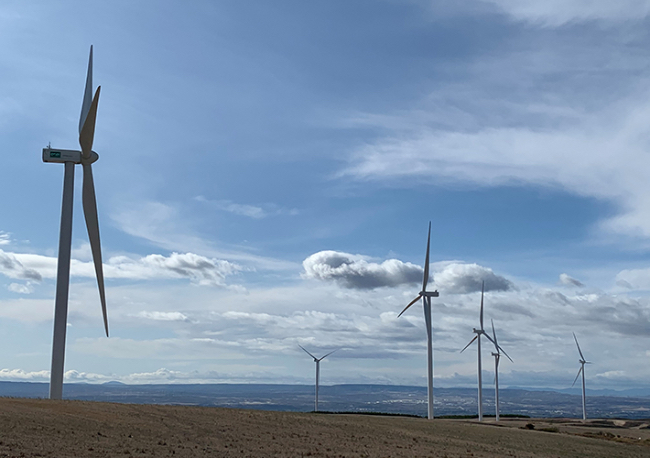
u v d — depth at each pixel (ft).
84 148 183.52
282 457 125.80
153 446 124.06
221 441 140.67
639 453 202.49
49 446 110.22
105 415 154.81
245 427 166.40
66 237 181.16
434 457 145.89
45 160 183.93
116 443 122.11
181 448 125.29
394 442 169.58
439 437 192.03
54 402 164.96
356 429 189.47
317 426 185.68
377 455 140.77
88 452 109.50
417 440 178.91
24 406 150.92
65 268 179.63
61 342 175.94
